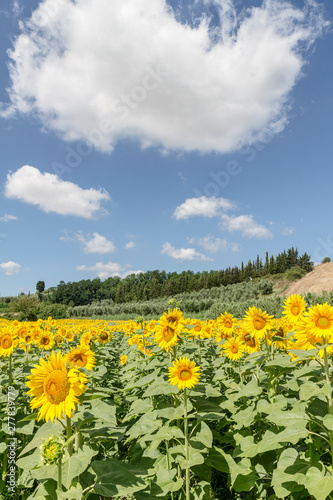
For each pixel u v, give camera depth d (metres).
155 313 54.03
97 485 2.19
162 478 2.92
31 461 2.50
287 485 2.59
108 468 2.34
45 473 2.24
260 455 3.28
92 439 2.96
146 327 6.06
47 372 2.40
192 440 3.03
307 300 15.45
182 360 3.18
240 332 4.67
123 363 7.05
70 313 73.62
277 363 3.10
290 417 2.63
